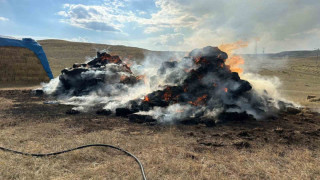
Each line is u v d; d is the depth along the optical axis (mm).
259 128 8656
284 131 8406
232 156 5992
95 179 4629
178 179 4676
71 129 8219
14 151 5961
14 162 5332
